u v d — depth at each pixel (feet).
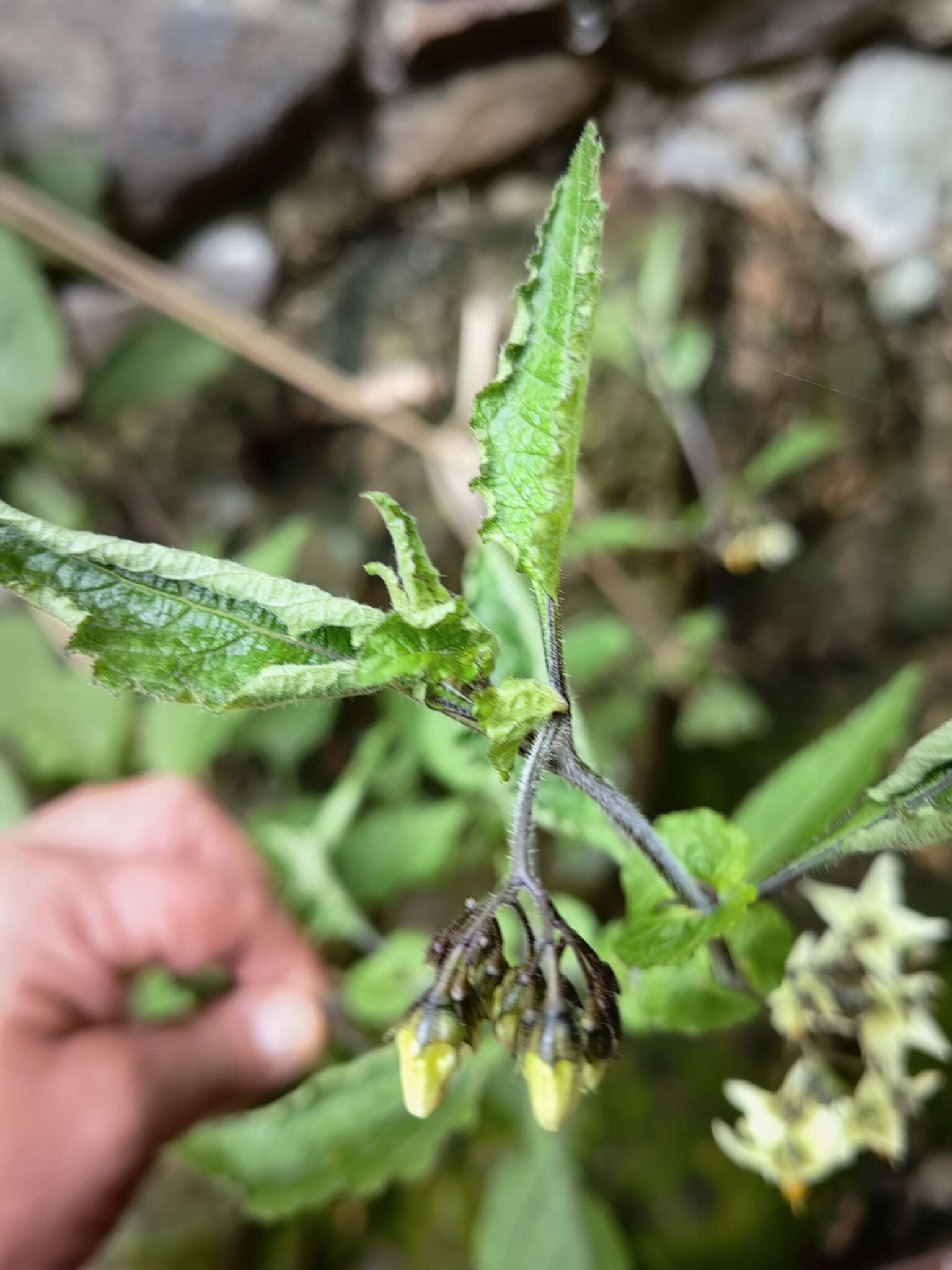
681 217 0.95
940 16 0.97
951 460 0.96
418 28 0.96
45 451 0.83
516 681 0.23
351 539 0.88
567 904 0.41
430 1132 0.40
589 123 0.22
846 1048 0.53
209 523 0.89
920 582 0.92
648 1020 0.34
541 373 0.23
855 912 0.42
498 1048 0.42
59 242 0.78
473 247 0.94
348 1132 0.40
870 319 0.99
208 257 0.95
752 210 0.98
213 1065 0.50
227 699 0.22
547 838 0.80
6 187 0.77
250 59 0.93
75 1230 0.46
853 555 0.95
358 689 0.23
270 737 0.71
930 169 0.99
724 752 0.88
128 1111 0.47
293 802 0.73
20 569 0.22
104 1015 0.53
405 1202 0.66
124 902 0.55
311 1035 0.53
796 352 0.96
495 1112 0.55
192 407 0.91
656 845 0.27
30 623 0.72
